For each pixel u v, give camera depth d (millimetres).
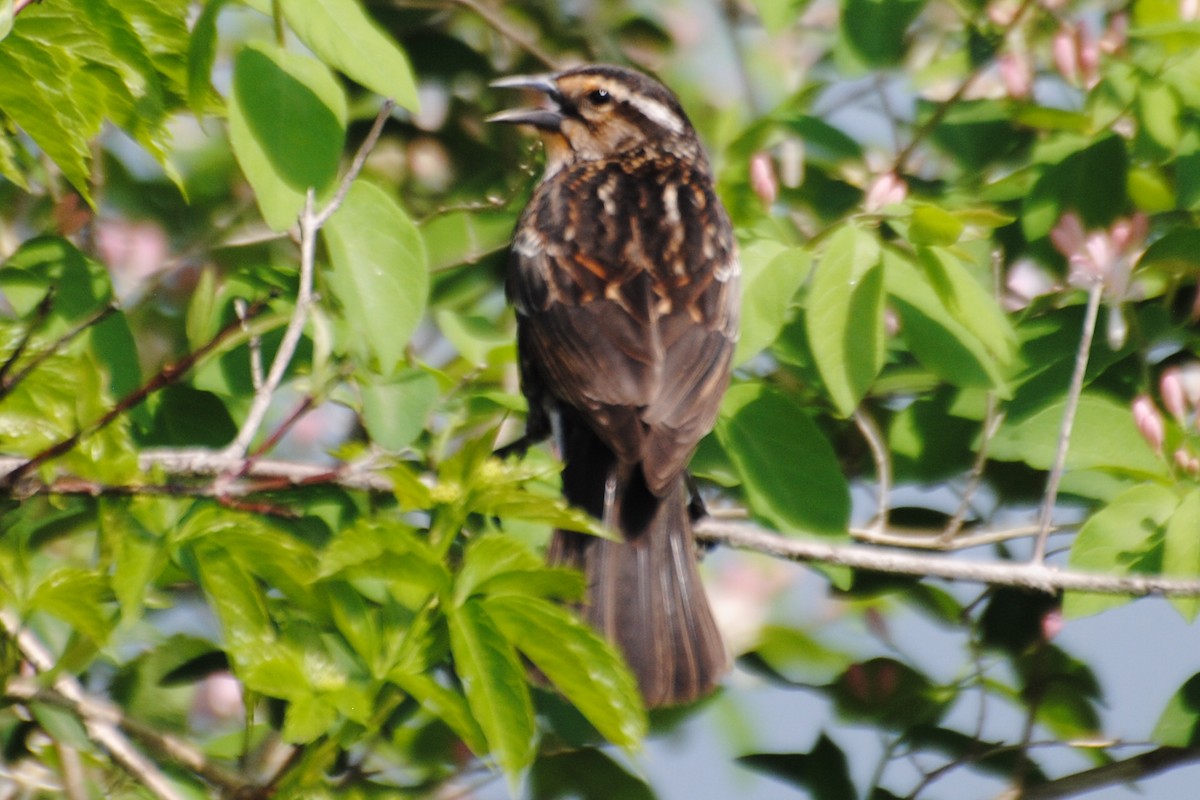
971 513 10555
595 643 6367
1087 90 10758
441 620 6695
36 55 7586
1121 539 8641
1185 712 9500
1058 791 10070
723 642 8992
